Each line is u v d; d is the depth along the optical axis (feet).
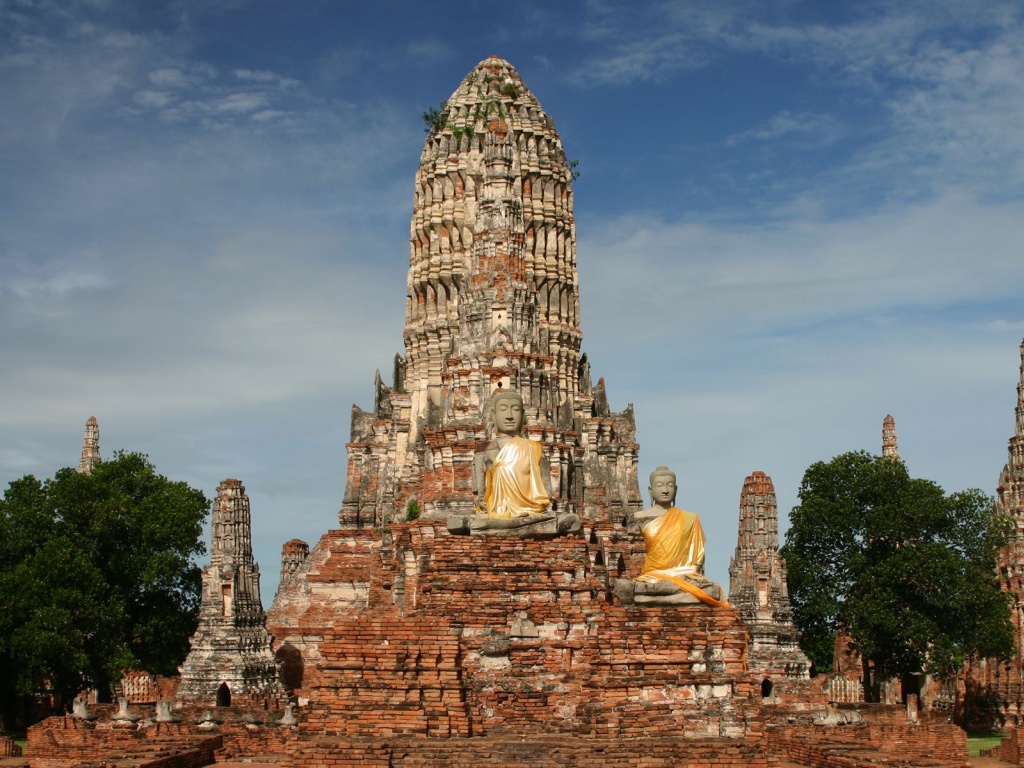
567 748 162.61
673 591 188.55
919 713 317.22
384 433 325.42
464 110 337.11
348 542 299.58
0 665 304.09
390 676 173.99
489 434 243.81
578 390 329.93
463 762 159.33
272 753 212.23
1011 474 389.39
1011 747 257.55
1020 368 392.06
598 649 180.14
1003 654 345.72
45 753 196.95
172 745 197.26
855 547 349.82
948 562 327.88
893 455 411.13
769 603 283.38
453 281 327.26
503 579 191.01
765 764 161.99
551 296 327.26
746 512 291.58
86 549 319.06
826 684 342.03
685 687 178.09
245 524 259.19
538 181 330.95
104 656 308.40
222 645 250.98
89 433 407.85
